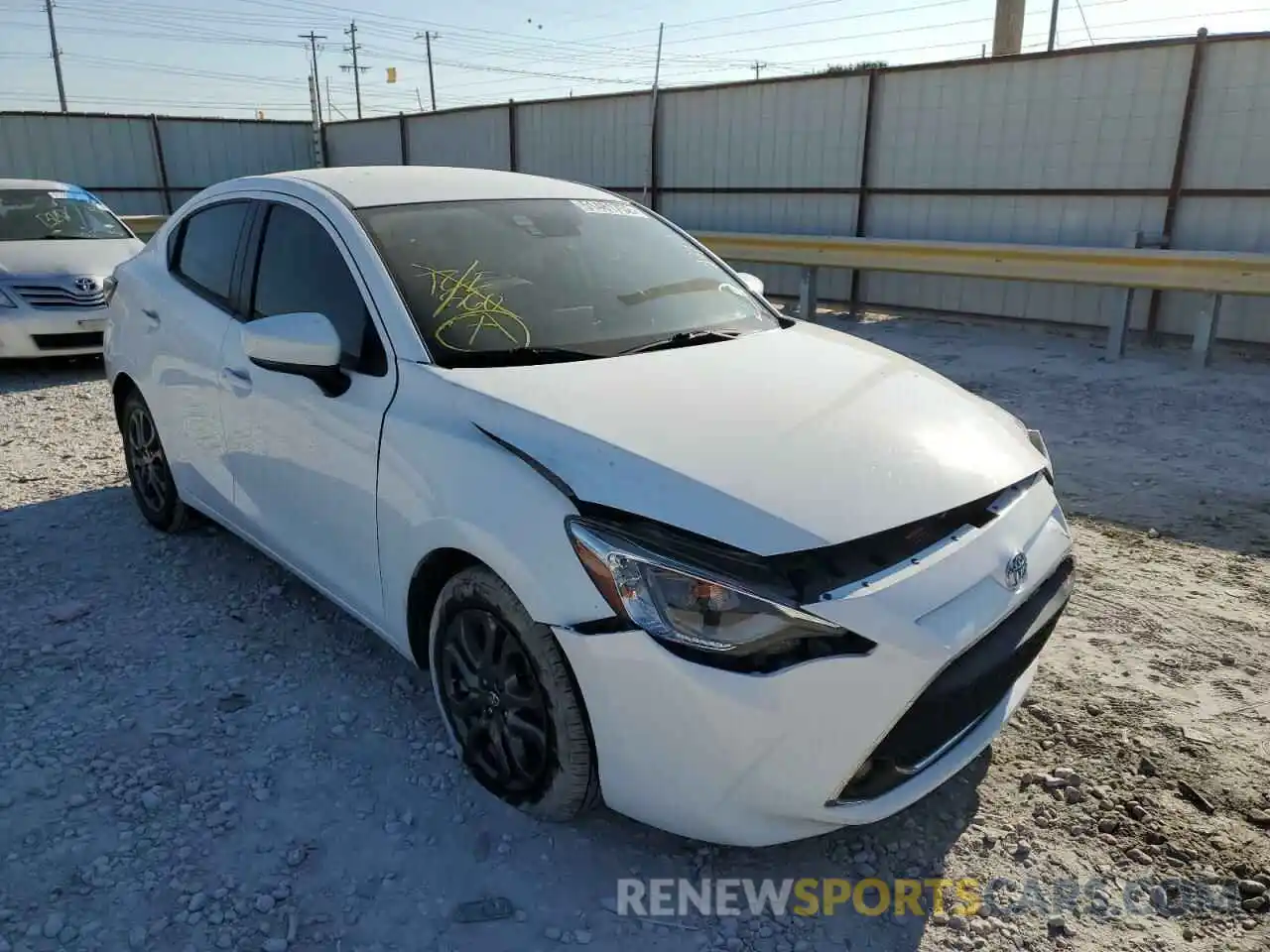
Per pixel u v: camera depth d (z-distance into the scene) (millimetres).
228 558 4285
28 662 3396
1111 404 7258
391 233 3188
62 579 4074
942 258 10211
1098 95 9945
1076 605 3938
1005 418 3068
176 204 19422
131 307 4367
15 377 8055
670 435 2395
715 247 12297
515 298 3107
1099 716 3129
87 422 6598
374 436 2777
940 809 2703
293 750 2918
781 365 2984
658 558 2119
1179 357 9180
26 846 2500
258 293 3533
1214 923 2303
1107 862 2500
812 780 2135
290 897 2348
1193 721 3104
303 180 3580
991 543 2395
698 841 2545
